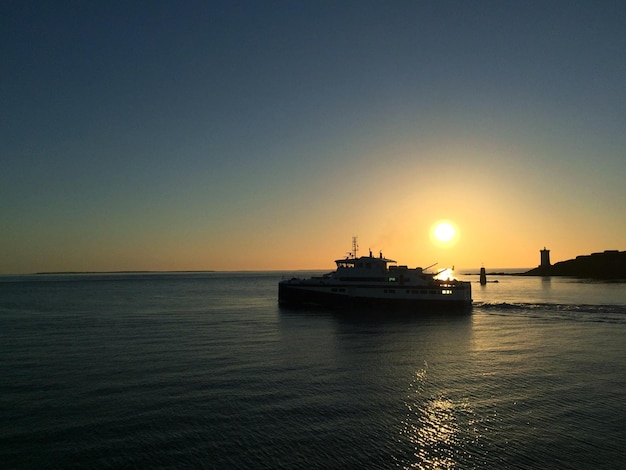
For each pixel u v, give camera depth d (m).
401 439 22.61
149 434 23.27
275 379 33.72
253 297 133.00
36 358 41.53
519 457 20.61
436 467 19.73
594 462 20.06
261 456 20.80
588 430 23.53
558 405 27.47
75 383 32.69
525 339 51.88
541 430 23.59
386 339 52.03
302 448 21.59
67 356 42.41
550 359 40.59
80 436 23.06
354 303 82.56
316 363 39.19
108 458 20.69
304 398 29.03
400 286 80.62
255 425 24.41
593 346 47.12
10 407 27.45
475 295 140.00
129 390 30.89
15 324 67.75
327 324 66.19
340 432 23.48
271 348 46.34
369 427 24.12
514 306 93.06
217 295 144.50
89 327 63.88
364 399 28.80
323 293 84.75
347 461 20.31
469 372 35.75
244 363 39.16
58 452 21.31
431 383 32.53
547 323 66.94
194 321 70.69
